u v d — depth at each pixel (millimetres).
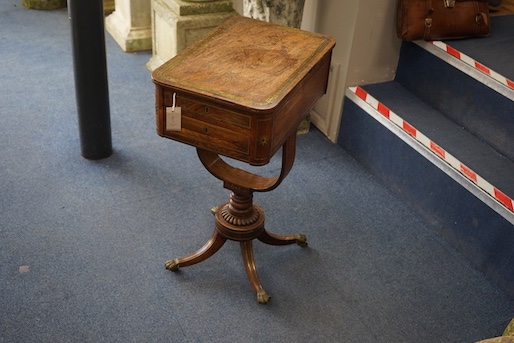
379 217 2723
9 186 2715
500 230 2355
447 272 2463
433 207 2652
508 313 2299
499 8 3553
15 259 2344
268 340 2113
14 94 3383
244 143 1860
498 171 2521
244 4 2996
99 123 2826
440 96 2900
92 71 2678
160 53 3766
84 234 2492
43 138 3057
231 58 2025
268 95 1823
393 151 2814
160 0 3619
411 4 2852
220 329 2137
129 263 2375
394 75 3166
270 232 2574
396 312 2260
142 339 2076
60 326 2096
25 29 4125
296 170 2979
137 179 2832
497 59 2793
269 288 2318
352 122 3055
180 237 2521
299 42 2170
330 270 2424
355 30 2904
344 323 2199
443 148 2631
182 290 2277
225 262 2422
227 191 2801
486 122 2689
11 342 2025
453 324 2230
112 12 4410
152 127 3225
